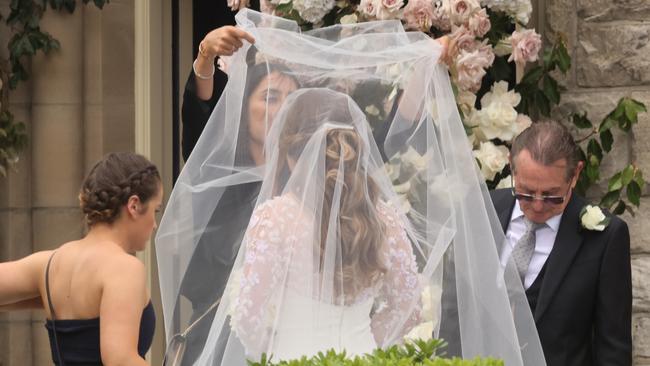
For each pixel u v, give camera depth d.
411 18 13.71
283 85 11.60
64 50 17.88
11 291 11.58
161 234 11.74
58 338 11.30
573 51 15.77
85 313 11.20
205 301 11.70
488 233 11.47
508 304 11.35
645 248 15.48
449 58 11.87
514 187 12.87
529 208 12.62
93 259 11.28
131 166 11.58
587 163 15.50
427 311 11.12
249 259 10.45
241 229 11.66
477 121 14.30
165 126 18.50
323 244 10.48
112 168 11.55
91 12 17.83
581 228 12.73
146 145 18.06
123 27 17.98
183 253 11.73
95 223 11.59
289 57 11.67
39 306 12.04
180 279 11.73
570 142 12.55
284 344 10.34
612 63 15.60
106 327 10.91
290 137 10.76
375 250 10.64
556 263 12.66
